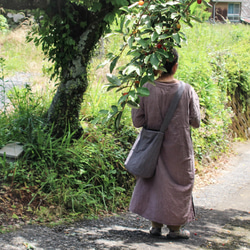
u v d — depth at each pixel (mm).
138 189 3561
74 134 4922
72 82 4770
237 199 5230
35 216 3709
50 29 4652
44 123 4879
